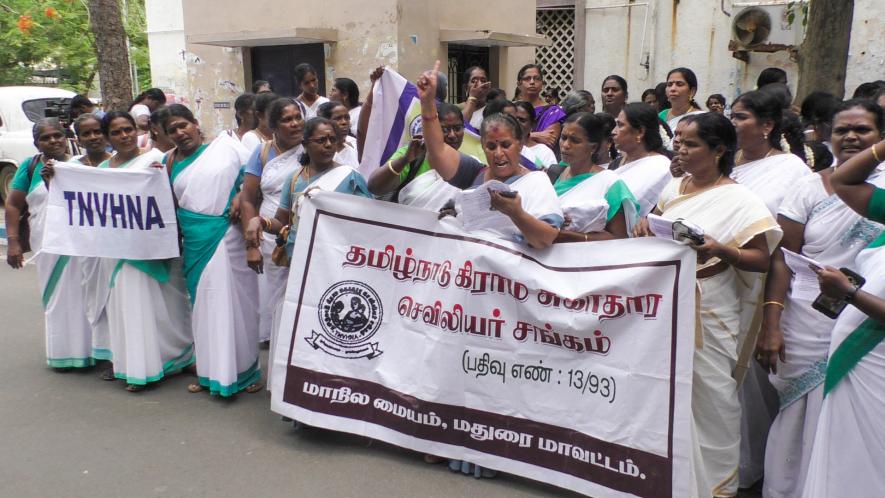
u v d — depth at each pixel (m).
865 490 2.83
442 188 3.93
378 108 4.62
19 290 7.68
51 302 5.39
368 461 3.99
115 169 4.86
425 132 3.75
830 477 2.89
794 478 3.42
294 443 4.23
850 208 3.03
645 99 8.44
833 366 2.87
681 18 10.47
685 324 3.20
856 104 3.16
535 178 3.55
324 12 10.25
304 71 7.80
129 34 21.12
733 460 3.48
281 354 4.14
